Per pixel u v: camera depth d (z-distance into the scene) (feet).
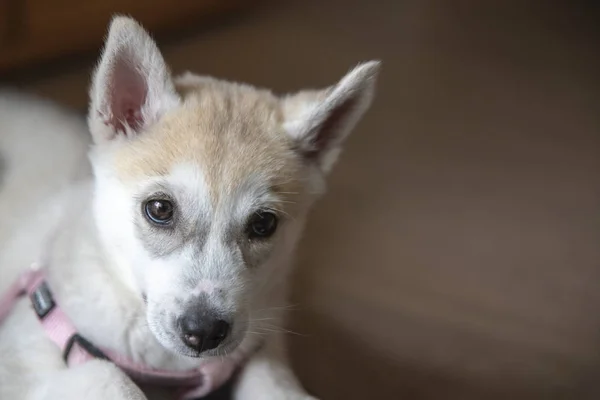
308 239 2.75
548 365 2.50
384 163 3.18
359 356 2.41
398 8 4.69
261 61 3.62
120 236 1.89
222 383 1.99
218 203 1.85
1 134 2.30
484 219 2.99
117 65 1.89
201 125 1.91
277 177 1.92
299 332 2.44
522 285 2.76
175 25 3.58
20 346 1.92
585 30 4.89
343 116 2.01
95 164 1.94
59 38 3.03
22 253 2.11
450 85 3.92
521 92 4.00
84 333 1.91
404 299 2.62
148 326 1.85
